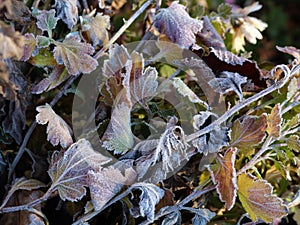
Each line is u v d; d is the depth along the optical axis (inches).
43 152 18.4
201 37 19.1
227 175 15.8
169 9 17.9
